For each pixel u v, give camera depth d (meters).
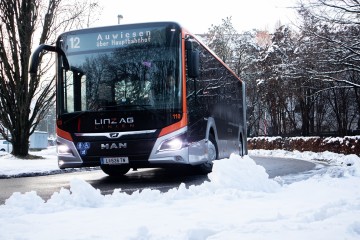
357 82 23.52
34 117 19.88
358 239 3.19
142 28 9.17
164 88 8.84
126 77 9.00
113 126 8.81
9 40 18.97
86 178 11.27
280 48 32.78
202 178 10.44
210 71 11.36
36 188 8.98
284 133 35.94
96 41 9.31
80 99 9.13
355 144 20.97
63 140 9.09
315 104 34.22
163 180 10.05
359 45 17.39
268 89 34.34
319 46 17.92
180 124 8.70
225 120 12.72
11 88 19.30
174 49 8.98
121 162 8.73
